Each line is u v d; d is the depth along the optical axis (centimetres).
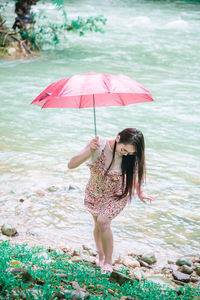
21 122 943
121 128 927
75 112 1052
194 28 2578
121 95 392
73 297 303
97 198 385
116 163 365
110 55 1812
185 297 343
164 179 664
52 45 1995
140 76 1453
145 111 1073
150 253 452
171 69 1587
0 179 631
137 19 2788
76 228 511
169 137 877
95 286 341
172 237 504
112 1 3919
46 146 792
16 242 454
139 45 2047
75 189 614
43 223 516
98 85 332
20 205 557
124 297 329
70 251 446
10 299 288
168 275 416
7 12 2742
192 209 573
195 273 428
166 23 2739
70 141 827
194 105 1134
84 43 2070
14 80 1349
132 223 532
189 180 665
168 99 1186
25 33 1827
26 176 648
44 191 601
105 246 387
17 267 334
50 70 1513
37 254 408
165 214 557
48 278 335
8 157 723
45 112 1035
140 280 388
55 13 2927
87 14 2970
